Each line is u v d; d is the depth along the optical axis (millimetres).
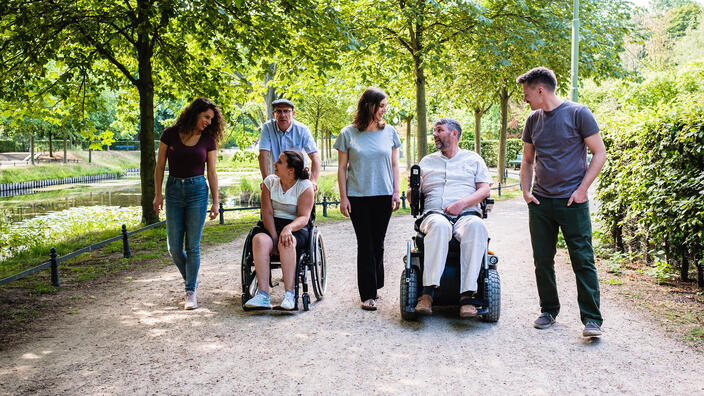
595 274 4039
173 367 3561
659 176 5605
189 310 4957
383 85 15125
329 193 19047
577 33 9711
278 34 10461
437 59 12664
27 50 10289
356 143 4832
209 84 12023
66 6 9766
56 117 13688
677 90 24359
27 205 20297
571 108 4086
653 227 5656
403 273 4531
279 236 4805
